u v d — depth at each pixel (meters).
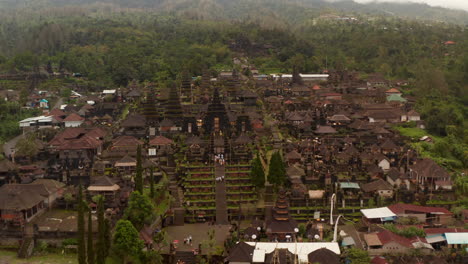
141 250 92.19
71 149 139.50
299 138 163.25
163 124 165.75
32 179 120.81
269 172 126.12
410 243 101.62
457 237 102.94
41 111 199.25
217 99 165.12
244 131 165.50
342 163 141.25
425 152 162.25
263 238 106.94
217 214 116.44
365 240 103.25
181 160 139.88
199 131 163.75
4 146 160.88
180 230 110.88
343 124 181.00
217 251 98.62
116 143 145.50
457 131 183.75
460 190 132.62
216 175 130.38
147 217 101.62
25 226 96.69
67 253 91.81
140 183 111.00
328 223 115.00
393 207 116.94
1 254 90.94
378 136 169.88
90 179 122.25
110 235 92.06
